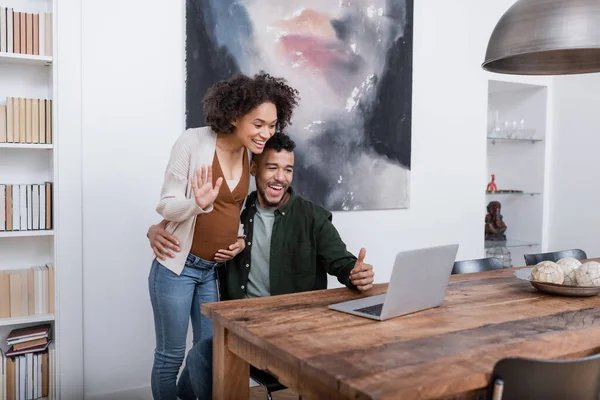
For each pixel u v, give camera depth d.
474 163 4.20
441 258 1.79
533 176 4.69
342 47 3.50
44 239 2.94
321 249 2.39
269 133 2.13
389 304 1.65
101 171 2.89
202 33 3.07
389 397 1.10
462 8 4.04
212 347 1.97
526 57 2.41
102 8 2.85
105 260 2.92
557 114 4.56
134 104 2.95
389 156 3.72
